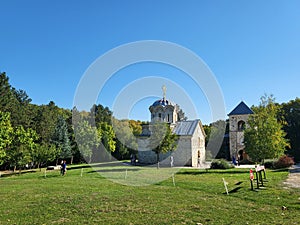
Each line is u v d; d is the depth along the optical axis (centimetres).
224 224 755
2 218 855
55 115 5781
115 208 961
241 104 4781
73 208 973
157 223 771
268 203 1014
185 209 934
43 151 3488
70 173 2497
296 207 937
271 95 2947
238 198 1127
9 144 2931
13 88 5919
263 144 2747
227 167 2662
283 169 2516
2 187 1608
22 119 4703
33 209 972
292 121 4941
